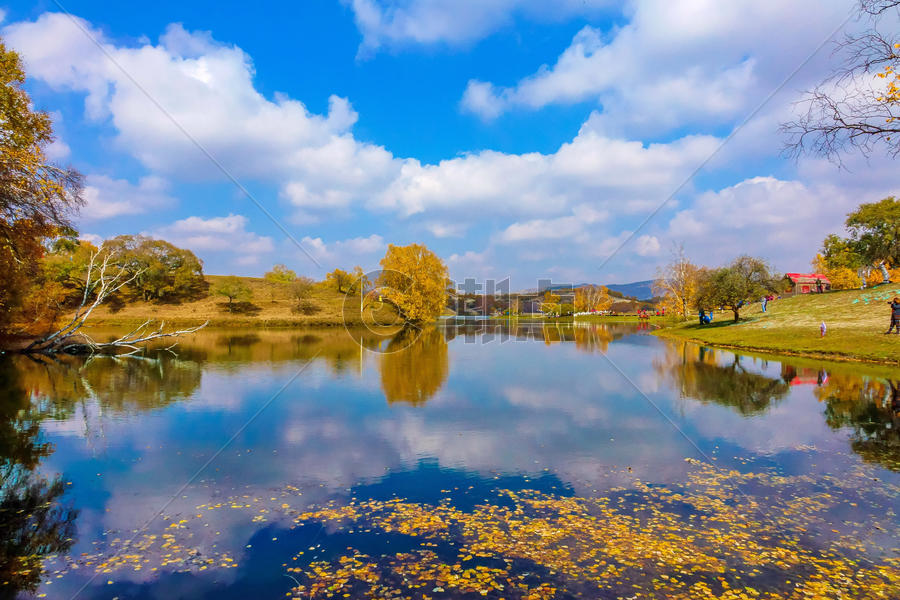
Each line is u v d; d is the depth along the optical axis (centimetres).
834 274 6875
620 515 735
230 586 552
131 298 7381
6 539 679
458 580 554
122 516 754
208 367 2531
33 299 2900
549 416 1405
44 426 1320
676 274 6512
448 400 1650
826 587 534
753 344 3194
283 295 8600
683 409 1477
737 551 619
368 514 749
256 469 965
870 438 1143
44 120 2019
